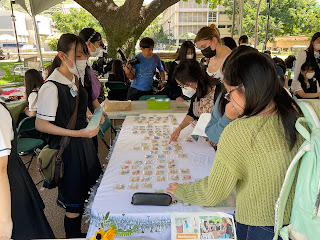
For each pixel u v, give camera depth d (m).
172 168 1.67
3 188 0.97
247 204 0.99
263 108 0.89
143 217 1.23
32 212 1.45
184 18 45.19
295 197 0.90
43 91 1.65
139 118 2.78
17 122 3.58
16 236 1.37
